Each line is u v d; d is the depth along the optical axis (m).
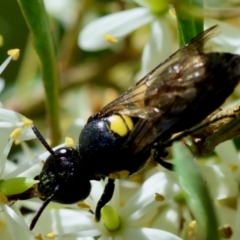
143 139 0.08
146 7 0.09
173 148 0.07
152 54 0.09
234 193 0.08
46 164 0.08
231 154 0.08
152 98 0.08
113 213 0.08
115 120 0.08
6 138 0.08
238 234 0.08
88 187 0.08
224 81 0.08
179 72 0.08
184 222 0.08
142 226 0.08
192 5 0.08
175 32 0.10
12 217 0.08
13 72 0.11
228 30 0.09
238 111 0.08
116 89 0.10
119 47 0.11
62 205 0.08
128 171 0.08
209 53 0.08
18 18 0.11
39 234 0.08
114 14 0.10
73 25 0.11
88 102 0.10
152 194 0.08
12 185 0.08
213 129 0.08
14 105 0.10
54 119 0.09
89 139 0.08
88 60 0.11
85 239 0.08
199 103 0.08
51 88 0.09
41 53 0.09
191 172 0.07
